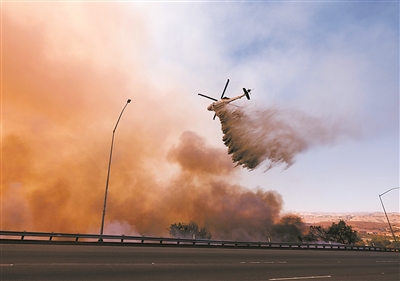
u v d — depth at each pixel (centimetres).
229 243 2062
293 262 1410
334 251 2462
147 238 1722
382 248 3142
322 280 966
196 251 1520
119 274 785
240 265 1149
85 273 760
